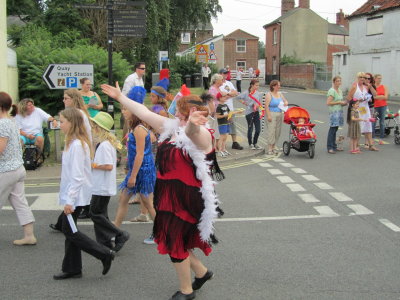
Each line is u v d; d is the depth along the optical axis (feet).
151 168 20.10
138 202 26.61
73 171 16.15
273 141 42.57
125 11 40.34
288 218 23.76
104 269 16.71
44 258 18.69
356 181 31.99
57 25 84.43
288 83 166.50
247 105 43.47
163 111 22.63
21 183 19.85
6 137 18.44
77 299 15.23
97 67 62.64
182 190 14.05
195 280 15.60
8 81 52.06
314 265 17.80
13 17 129.29
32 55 60.44
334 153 43.11
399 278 16.62
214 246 19.83
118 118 60.23
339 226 22.45
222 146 40.98
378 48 107.96
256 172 35.27
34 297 15.35
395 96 103.04
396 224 22.71
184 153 13.99
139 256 18.95
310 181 32.12
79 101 19.53
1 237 21.08
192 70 137.59
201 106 14.26
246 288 15.93
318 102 95.14
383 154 42.09
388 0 108.47
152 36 89.25
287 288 15.89
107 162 18.45
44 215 24.49
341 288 15.84
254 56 222.48
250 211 25.04
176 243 14.19
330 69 141.28
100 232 18.88
